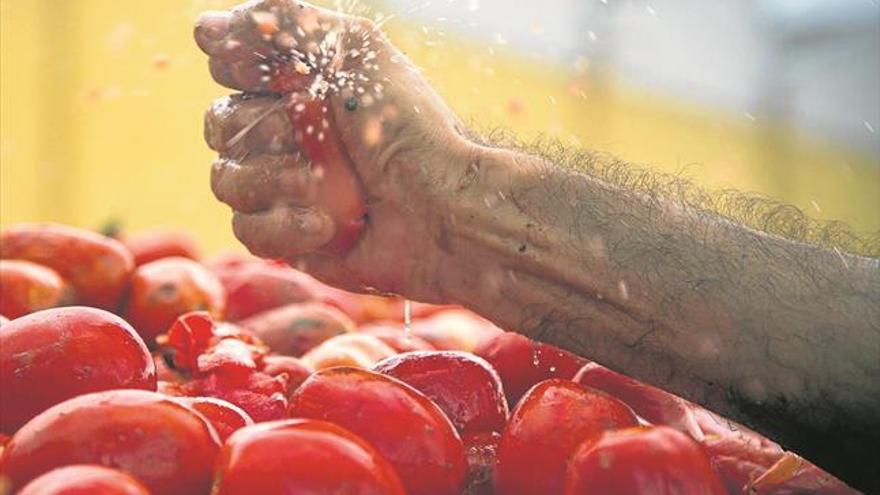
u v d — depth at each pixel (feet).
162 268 2.89
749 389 2.09
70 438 1.72
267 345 2.75
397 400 1.91
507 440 1.95
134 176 6.70
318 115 2.12
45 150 6.43
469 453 2.04
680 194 2.25
